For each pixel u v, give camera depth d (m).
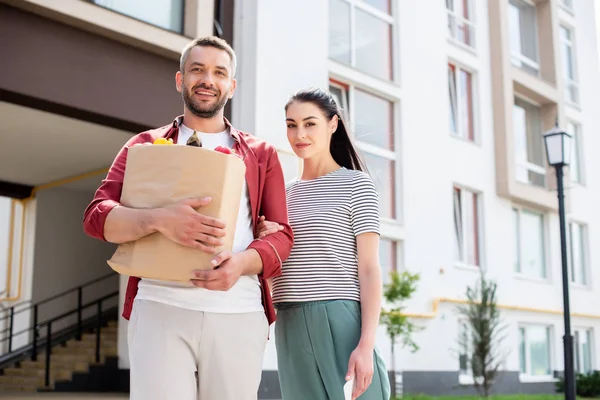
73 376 9.59
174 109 7.34
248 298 2.35
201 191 2.09
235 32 8.95
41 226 11.41
